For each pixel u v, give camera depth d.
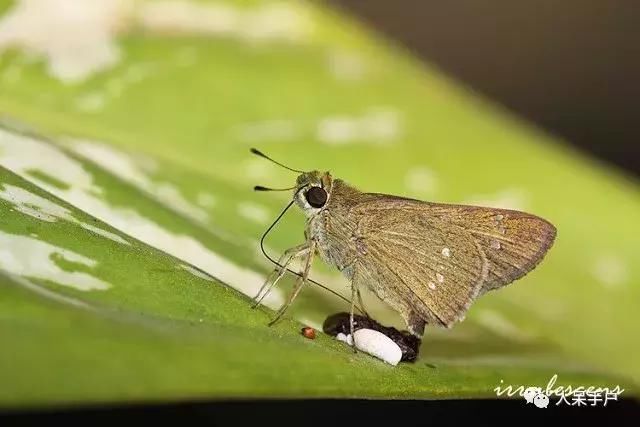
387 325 0.19
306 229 0.18
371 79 0.22
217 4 0.21
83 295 0.16
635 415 0.19
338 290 0.19
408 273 0.18
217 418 0.18
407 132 0.21
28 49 0.20
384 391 0.16
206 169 0.20
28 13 0.20
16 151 0.18
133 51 0.21
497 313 0.19
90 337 0.15
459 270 0.18
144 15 0.21
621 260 0.20
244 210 0.19
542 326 0.19
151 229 0.18
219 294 0.17
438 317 0.18
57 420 0.17
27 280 0.16
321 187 0.18
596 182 0.21
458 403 0.19
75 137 0.19
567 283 0.20
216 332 0.16
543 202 0.21
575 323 0.19
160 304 0.16
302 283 0.18
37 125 0.19
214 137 0.20
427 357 0.18
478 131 0.21
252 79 0.21
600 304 0.20
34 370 0.15
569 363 0.19
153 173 0.19
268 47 0.21
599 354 0.19
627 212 0.21
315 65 0.21
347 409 0.19
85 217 0.17
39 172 0.18
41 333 0.15
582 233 0.20
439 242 0.18
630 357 0.19
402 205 0.18
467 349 0.18
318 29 0.22
